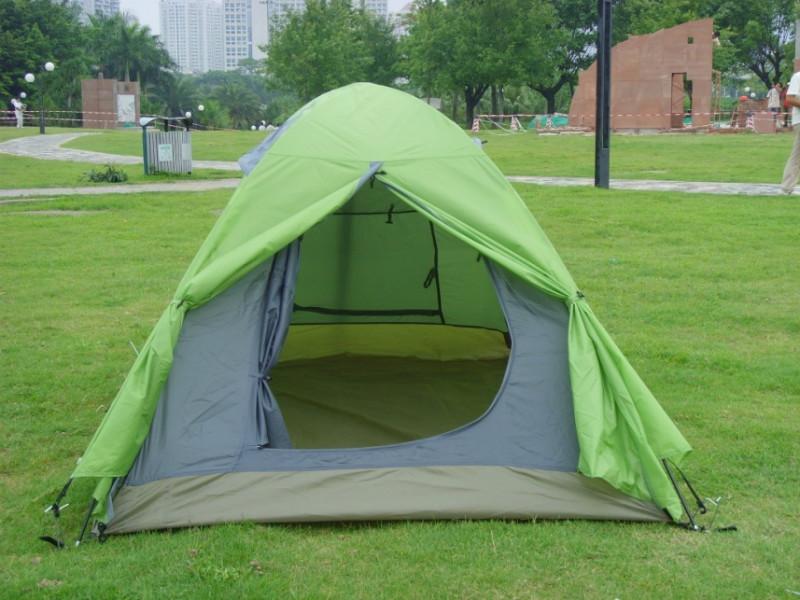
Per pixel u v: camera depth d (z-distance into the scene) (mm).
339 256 7371
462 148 5406
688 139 28047
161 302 9180
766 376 6719
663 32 36062
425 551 4141
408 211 7152
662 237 11711
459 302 7547
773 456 5293
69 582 3883
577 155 23594
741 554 4148
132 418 4414
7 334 8031
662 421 4629
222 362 4691
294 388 6461
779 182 16578
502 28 50594
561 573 3973
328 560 4090
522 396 4738
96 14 82125
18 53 58156
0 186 18656
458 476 4559
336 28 53688
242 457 4547
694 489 4859
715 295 8984
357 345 7496
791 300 8758
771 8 51469
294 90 54469
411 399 6199
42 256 11367
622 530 4383
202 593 3768
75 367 7109
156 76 75812
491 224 4969
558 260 5148
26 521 4551
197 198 16375
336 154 5199
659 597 3789
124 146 30438
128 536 4332
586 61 55906
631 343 7523
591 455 4406
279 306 4801
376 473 4555
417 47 52562
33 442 5652
